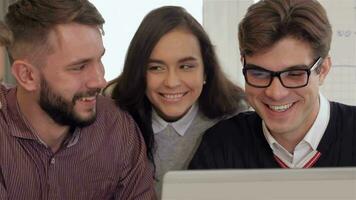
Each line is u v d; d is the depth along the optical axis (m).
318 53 0.91
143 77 1.25
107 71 2.15
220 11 1.97
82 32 1.00
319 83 0.96
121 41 2.15
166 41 1.20
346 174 0.48
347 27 1.84
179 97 1.25
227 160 1.11
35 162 1.10
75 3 1.00
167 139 1.33
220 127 1.17
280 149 1.05
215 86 1.35
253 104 0.99
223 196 0.48
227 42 1.97
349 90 1.86
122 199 1.22
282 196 0.48
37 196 1.12
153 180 1.25
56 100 1.04
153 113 1.33
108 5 2.15
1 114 1.12
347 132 1.03
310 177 0.48
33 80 1.04
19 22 1.03
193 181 0.49
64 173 1.14
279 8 0.90
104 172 1.19
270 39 0.88
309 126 1.02
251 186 0.48
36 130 1.10
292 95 0.93
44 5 1.00
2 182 1.09
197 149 1.19
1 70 1.02
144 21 1.24
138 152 1.23
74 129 1.13
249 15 0.94
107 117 1.22
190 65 1.24
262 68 0.91
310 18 0.89
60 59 1.00
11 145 1.10
